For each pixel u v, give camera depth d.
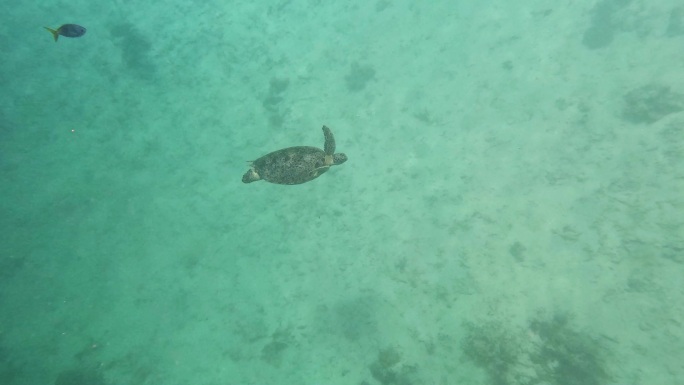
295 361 10.77
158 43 17.38
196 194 14.41
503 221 11.27
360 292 11.47
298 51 16.94
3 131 15.23
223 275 12.73
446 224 11.84
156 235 13.80
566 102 12.69
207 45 17.34
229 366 11.02
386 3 16.94
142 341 11.85
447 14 16.03
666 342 8.12
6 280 13.19
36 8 17.36
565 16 14.52
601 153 11.30
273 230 13.32
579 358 8.59
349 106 15.33
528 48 14.32
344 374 10.24
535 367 8.90
